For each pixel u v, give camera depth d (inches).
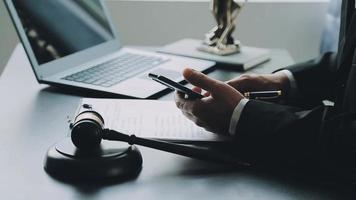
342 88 38.9
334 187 29.8
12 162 31.8
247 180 30.2
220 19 57.8
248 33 77.8
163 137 35.0
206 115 35.3
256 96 40.5
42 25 48.6
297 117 34.2
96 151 30.9
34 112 40.4
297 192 29.0
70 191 28.5
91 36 54.1
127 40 77.9
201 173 31.0
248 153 33.7
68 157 30.4
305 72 47.1
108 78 47.8
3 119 38.7
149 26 77.2
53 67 48.1
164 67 51.8
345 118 33.7
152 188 29.0
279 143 33.6
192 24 77.2
